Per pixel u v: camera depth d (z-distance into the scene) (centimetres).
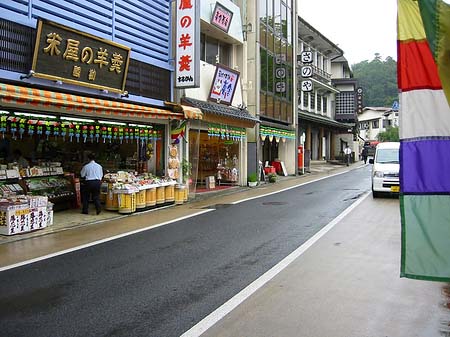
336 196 1600
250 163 2122
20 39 934
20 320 473
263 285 588
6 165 1092
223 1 1862
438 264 349
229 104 1884
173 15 1512
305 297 541
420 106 352
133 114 1171
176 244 837
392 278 614
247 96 2166
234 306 512
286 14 2669
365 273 638
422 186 353
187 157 1562
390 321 467
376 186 1503
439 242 350
